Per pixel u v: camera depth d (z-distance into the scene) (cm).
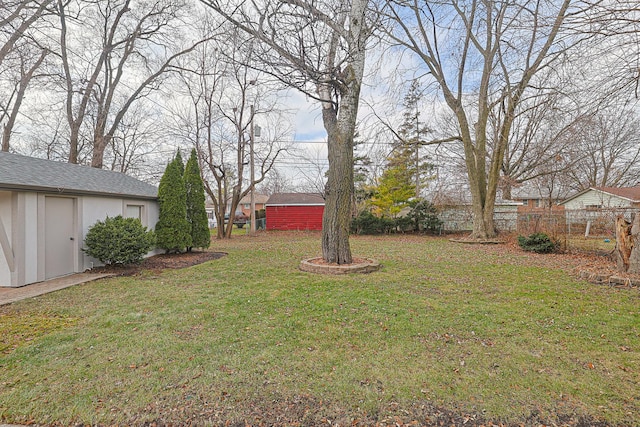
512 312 416
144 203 967
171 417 214
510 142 1925
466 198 1983
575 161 1608
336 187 704
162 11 1341
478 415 214
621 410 217
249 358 292
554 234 1008
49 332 359
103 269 750
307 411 219
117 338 339
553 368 273
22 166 671
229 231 1692
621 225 612
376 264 707
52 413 218
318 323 378
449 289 537
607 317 394
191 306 450
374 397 233
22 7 963
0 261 586
